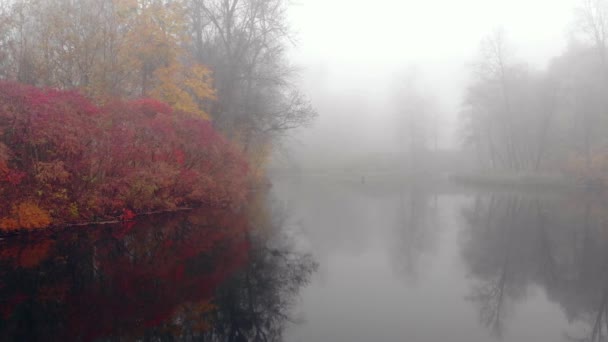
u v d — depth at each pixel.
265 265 8.41
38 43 15.41
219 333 5.14
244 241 10.73
